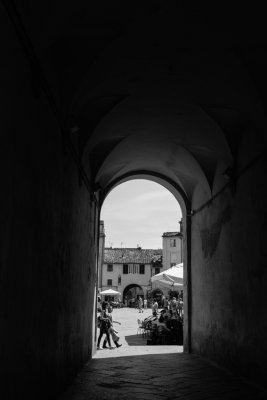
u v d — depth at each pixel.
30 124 4.98
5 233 4.04
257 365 8.55
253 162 8.81
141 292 71.50
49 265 6.18
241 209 9.66
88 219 11.59
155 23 6.55
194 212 14.96
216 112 9.46
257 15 6.27
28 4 4.57
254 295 8.76
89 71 7.04
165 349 15.95
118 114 9.78
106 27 6.38
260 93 7.49
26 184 4.80
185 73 8.20
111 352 14.85
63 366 7.62
